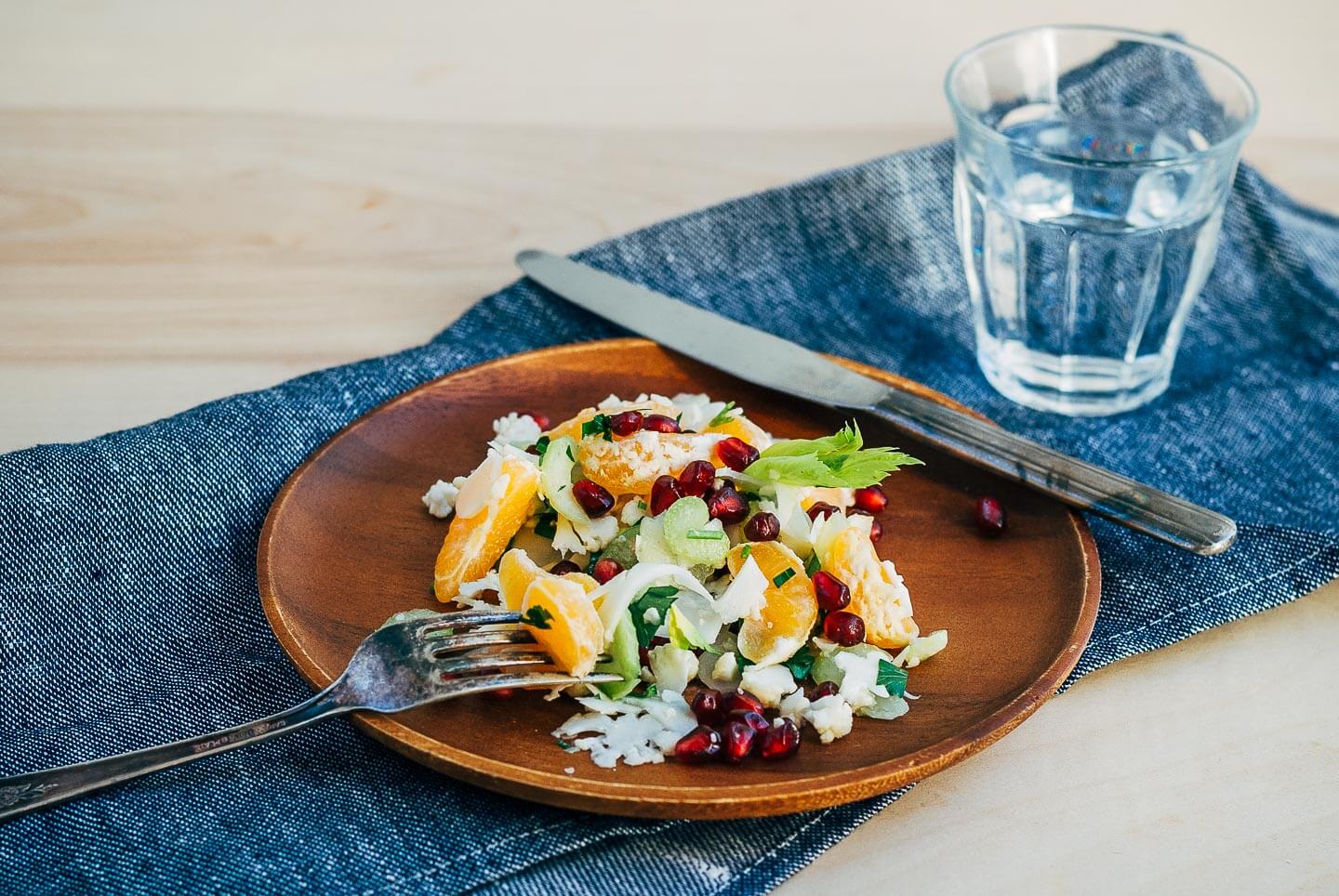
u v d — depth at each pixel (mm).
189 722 707
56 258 863
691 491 715
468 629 686
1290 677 727
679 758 671
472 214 901
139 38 1003
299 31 1019
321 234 887
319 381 785
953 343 850
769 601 696
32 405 796
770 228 867
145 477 744
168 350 826
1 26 1006
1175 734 708
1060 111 837
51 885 665
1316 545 748
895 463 716
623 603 688
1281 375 827
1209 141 815
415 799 683
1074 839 682
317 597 718
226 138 936
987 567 734
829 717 677
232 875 666
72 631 728
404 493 754
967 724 681
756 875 671
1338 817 687
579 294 830
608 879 669
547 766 669
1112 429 801
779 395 795
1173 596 739
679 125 957
